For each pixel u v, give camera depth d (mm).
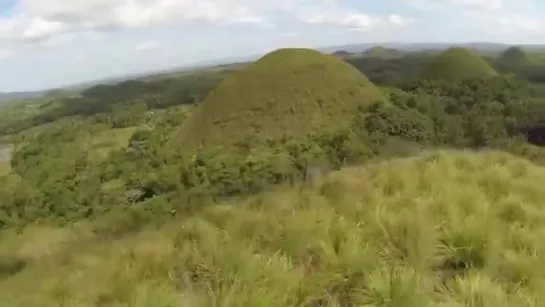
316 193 8172
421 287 4207
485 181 7828
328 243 5062
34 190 52625
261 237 5746
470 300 3947
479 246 4762
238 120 71125
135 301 4383
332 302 4191
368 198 6949
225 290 4285
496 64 183875
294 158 44656
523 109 71000
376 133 51938
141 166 58062
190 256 5496
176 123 106875
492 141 47594
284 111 70250
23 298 5773
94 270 5832
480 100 81062
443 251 4840
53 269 7629
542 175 8586
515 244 4953
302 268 4812
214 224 7129
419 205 5965
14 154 100562
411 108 63969
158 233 7914
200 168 46312
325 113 68812
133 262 5645
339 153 44156
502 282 4328
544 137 57719
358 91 74250
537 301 3895
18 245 28062
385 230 5191
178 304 4250
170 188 43250
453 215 5461
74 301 4934
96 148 98000
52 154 86938
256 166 41125
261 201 8430
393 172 8836
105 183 53125
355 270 4473
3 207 47531
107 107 194875
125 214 28828
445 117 61625
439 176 8164
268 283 4398
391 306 3910
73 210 45219
